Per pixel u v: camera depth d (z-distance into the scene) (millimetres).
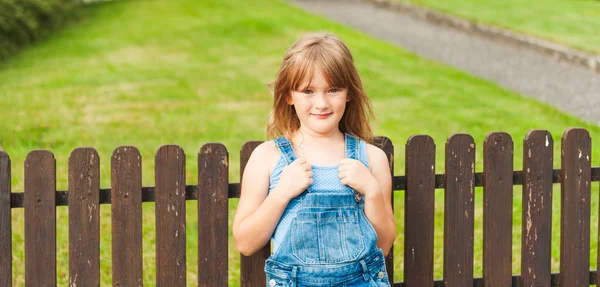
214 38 14070
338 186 2959
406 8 16672
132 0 18844
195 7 17359
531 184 3719
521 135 7863
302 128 3104
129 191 3373
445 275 3695
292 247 2896
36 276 3330
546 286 3814
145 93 10023
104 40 14164
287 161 3010
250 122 8562
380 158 3139
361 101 3164
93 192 3338
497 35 13477
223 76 11102
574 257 3824
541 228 3760
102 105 9344
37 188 3297
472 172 3652
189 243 5359
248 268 3510
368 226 2955
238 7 17359
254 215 2947
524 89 10023
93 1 18891
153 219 5715
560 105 9195
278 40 13898
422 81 10547
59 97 9758
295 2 18641
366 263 2918
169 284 3459
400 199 6125
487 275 3734
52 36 14695
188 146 7570
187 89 10273
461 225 3672
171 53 12898
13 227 5406
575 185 3773
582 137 3746
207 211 3455
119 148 3346
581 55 11289
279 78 3047
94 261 3371
